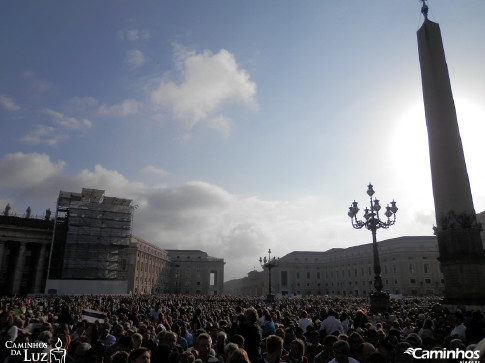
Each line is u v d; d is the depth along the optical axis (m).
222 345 7.92
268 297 51.59
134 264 88.12
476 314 9.44
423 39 26.97
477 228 22.31
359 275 119.38
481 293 21.14
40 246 73.62
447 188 23.31
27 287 77.69
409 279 100.94
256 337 7.73
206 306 32.91
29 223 74.25
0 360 6.04
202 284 133.00
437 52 26.06
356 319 12.09
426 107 25.73
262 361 5.77
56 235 73.75
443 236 23.02
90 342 8.88
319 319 14.42
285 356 7.92
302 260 141.50
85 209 71.25
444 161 23.81
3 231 70.31
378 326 13.59
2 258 71.12
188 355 6.00
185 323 11.93
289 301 47.25
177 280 132.00
